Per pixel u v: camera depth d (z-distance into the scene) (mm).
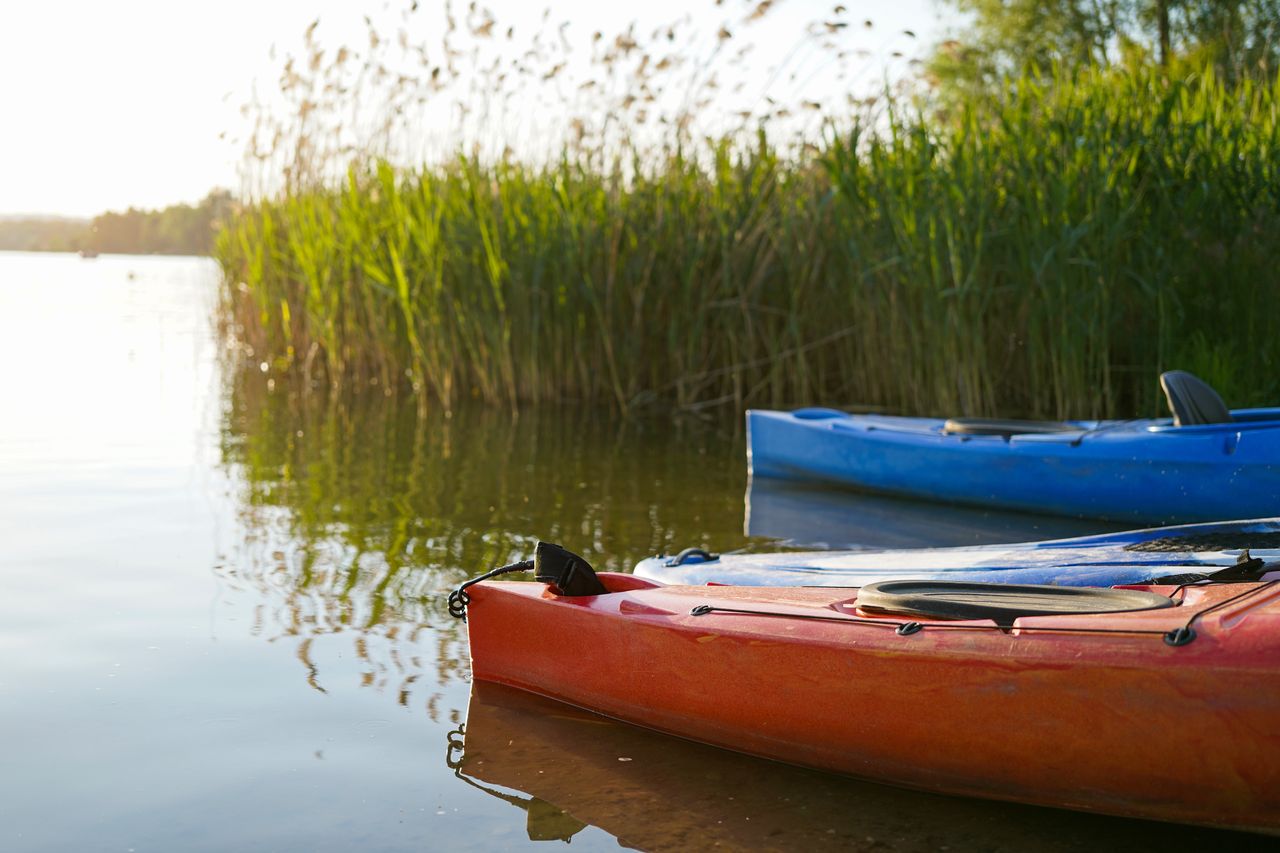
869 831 2357
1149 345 7723
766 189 9188
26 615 3656
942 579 3100
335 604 3828
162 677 3145
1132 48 8898
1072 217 7594
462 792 2523
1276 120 7590
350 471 6445
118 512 5215
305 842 2299
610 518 5344
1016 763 2389
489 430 8258
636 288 9562
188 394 9734
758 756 2736
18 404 8703
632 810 2449
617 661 2912
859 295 8711
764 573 3492
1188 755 2211
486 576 3197
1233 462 4953
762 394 9734
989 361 8336
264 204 11344
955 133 8039
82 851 2254
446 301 9672
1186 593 2654
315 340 10938
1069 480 5504
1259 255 7293
